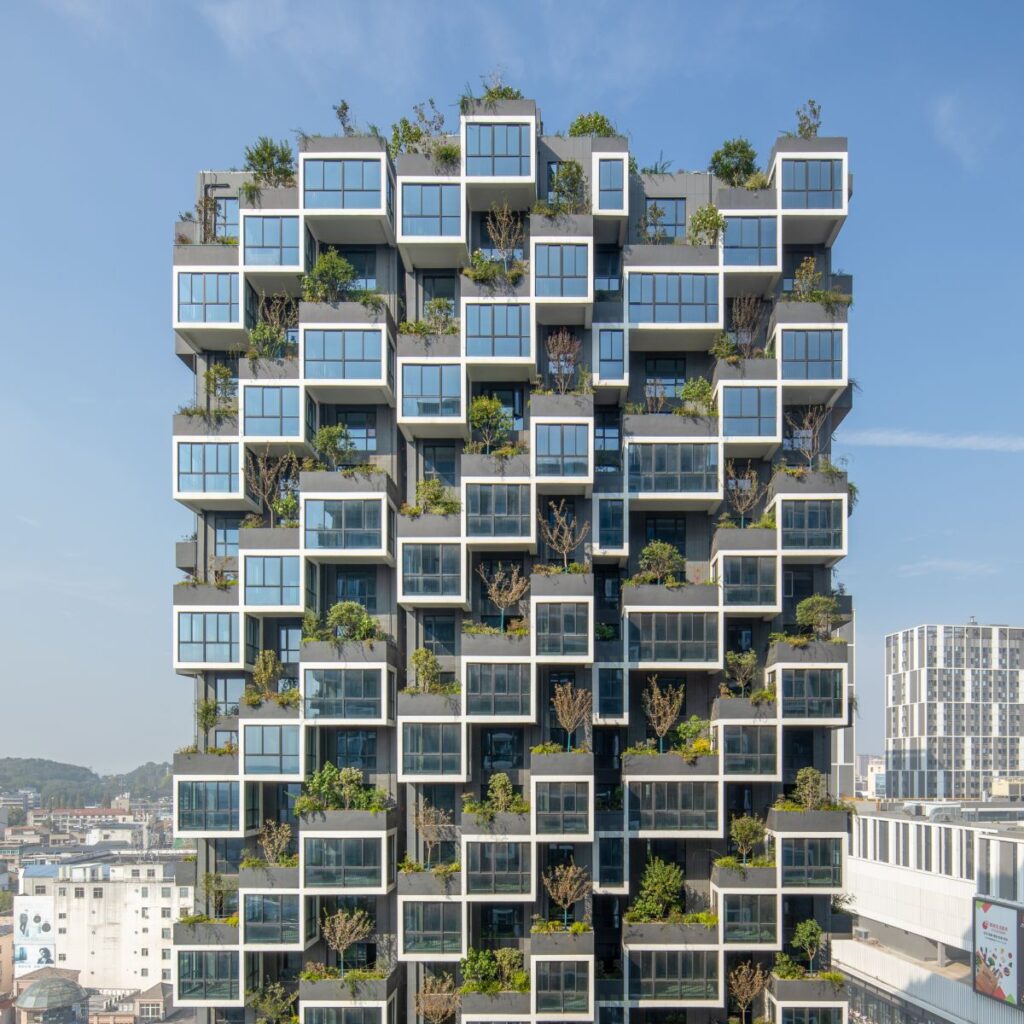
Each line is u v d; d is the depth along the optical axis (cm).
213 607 4097
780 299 4288
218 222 4384
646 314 4231
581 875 3922
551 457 4059
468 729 4031
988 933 7550
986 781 15438
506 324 4125
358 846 3912
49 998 9269
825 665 4056
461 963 3928
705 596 4097
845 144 4231
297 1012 4069
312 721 3978
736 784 4234
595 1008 3878
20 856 15800
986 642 15812
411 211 4153
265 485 4188
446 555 4038
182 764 4038
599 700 4075
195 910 4125
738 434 4175
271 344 4197
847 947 9431
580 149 4294
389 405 4347
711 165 4462
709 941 3938
